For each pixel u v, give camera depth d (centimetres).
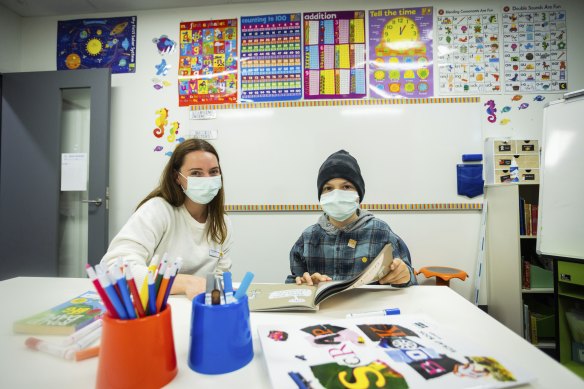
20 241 212
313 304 66
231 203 216
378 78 214
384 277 83
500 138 199
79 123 221
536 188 200
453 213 205
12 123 215
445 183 205
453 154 205
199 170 104
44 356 47
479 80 210
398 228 207
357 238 115
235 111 217
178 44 224
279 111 215
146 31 225
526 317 172
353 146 211
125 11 227
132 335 37
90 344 50
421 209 206
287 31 218
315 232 121
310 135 214
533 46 209
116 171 224
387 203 208
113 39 227
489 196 200
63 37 227
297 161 214
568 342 148
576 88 207
